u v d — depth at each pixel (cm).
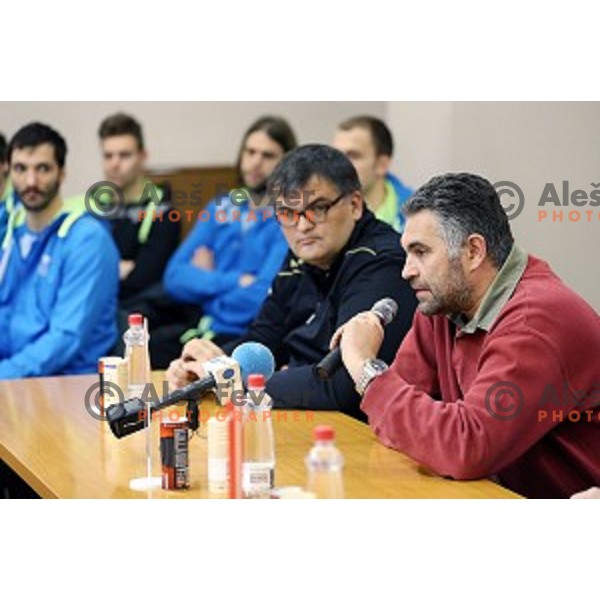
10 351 640
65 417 446
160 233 755
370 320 376
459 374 377
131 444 403
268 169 722
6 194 652
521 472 369
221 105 838
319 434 325
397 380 359
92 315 612
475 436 339
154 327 739
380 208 697
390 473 356
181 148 838
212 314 730
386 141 695
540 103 711
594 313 359
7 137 817
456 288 364
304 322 491
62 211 626
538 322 347
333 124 859
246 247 729
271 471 338
